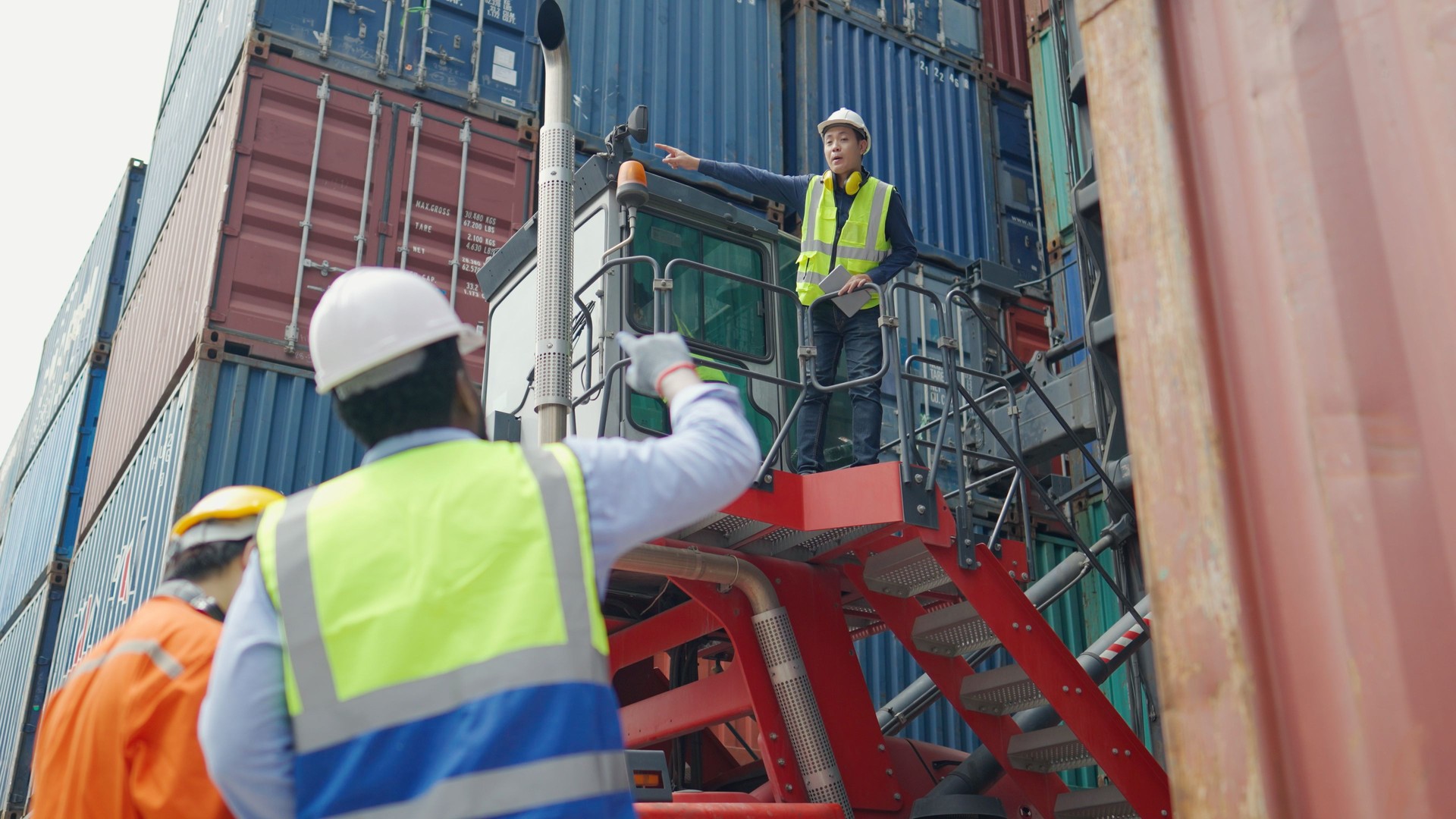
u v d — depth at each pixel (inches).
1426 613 55.8
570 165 168.6
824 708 204.5
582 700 52.8
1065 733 198.7
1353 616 58.3
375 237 338.0
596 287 228.4
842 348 218.8
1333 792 57.2
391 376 60.8
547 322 160.2
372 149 343.0
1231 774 60.2
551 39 172.4
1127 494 210.8
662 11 394.9
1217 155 69.9
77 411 508.4
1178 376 67.7
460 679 52.2
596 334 226.8
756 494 190.2
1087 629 369.4
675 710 218.8
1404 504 57.7
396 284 62.6
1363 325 61.2
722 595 205.9
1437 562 56.0
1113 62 75.9
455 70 370.0
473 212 356.2
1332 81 65.5
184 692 89.7
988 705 212.8
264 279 319.3
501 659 52.4
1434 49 61.2
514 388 262.2
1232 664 61.4
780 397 243.8
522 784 49.9
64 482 494.6
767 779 241.4
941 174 438.0
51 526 502.9
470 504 56.5
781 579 212.1
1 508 695.7
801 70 418.3
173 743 88.2
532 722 51.3
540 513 56.7
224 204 319.6
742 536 203.6
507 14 384.2
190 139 407.5
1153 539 66.9
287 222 326.6
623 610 260.5
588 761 51.6
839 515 191.8
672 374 65.5
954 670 217.3
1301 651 60.0
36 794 90.7
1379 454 59.2
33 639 473.7
